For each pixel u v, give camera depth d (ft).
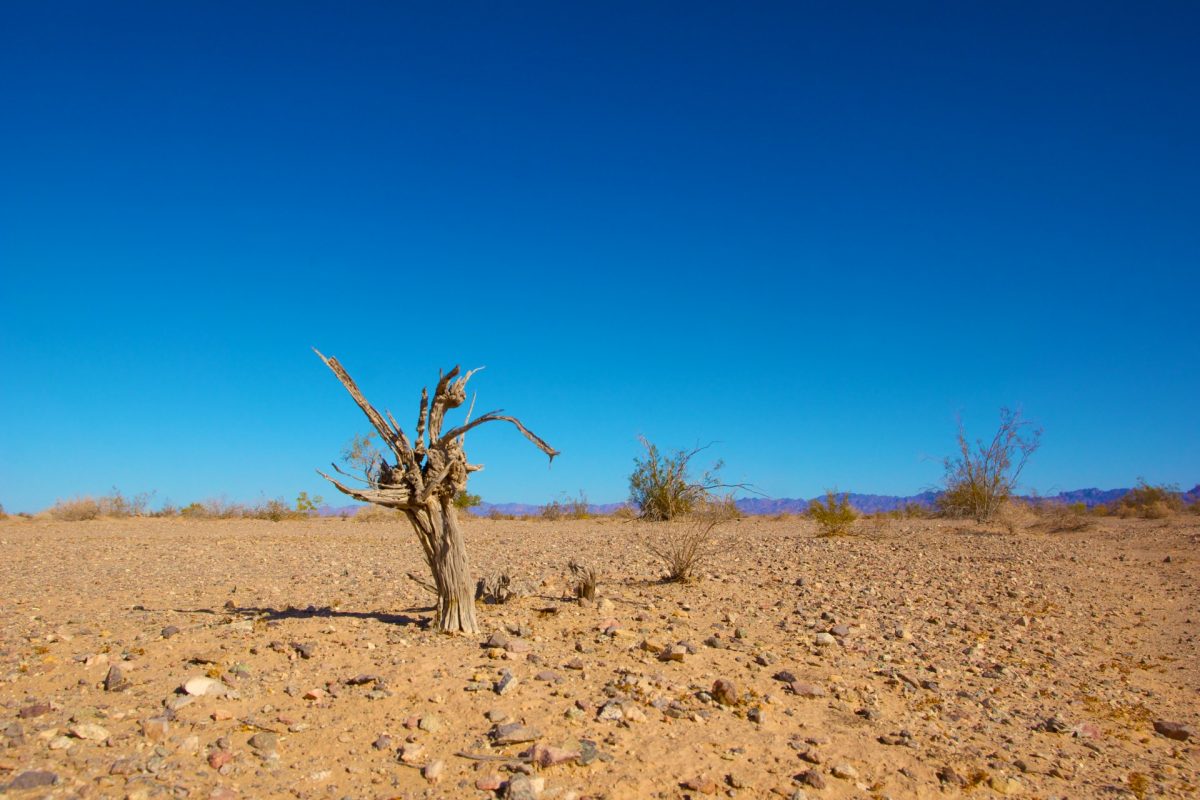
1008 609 35.09
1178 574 44.91
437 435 24.39
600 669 21.44
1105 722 21.35
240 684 19.12
